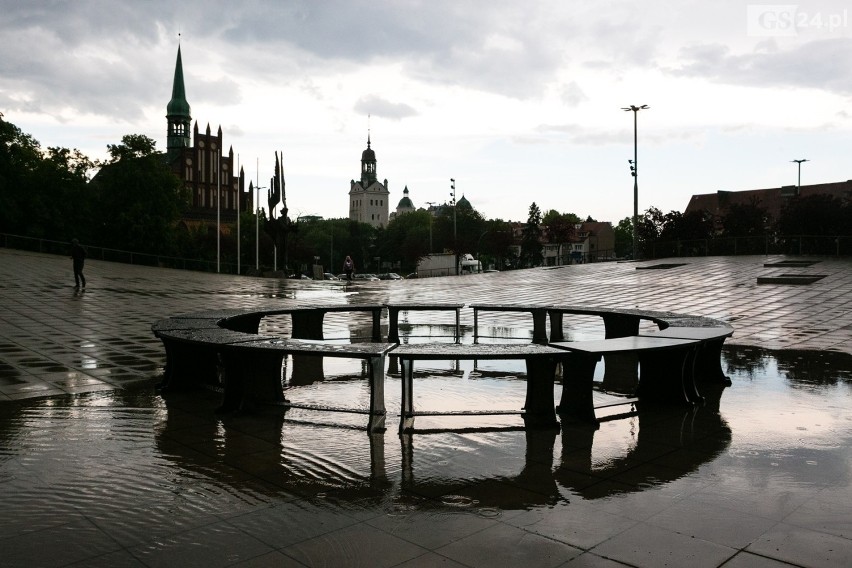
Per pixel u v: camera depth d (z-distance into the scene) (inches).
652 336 249.6
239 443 194.9
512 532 130.3
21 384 285.4
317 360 356.5
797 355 368.8
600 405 236.4
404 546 124.0
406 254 3415.4
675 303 708.0
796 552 121.3
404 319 618.2
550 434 205.0
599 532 130.3
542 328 432.5
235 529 132.3
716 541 126.0
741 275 1011.9
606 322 386.6
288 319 606.2
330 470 169.6
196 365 273.6
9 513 140.7
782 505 144.9
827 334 460.4
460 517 138.2
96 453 184.2
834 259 1222.3
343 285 1217.4
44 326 508.4
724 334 256.5
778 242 1418.6
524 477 163.9
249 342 231.0
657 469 170.2
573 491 153.9
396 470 169.6
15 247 1835.6
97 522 135.9
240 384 233.8
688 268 1222.9
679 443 194.5
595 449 188.5
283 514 140.1
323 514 139.9
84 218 2234.3
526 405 222.5
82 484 159.0
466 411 214.7
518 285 1090.7
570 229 2987.2
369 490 154.6
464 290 1014.4
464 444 193.9
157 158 2308.1
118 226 2185.0
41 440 197.3
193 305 721.0
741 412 234.1
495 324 565.0
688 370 250.1
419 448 189.9
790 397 259.0
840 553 120.9
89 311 626.8
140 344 415.8
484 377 306.2
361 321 590.9
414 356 209.0
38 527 133.5
